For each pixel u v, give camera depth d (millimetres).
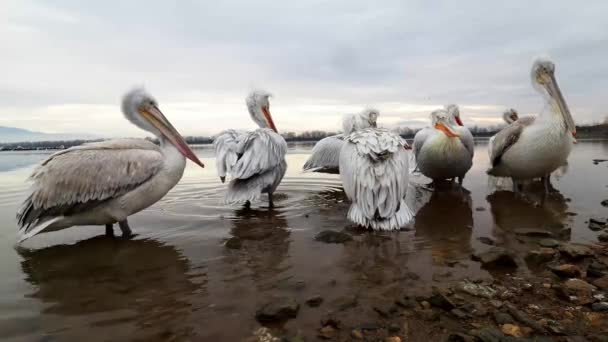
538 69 2166
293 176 3467
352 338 922
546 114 2127
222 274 1312
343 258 1424
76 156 1677
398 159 1837
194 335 948
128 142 1814
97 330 987
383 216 1757
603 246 1433
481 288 1137
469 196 2422
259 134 2250
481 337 891
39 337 961
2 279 1318
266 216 2062
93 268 1402
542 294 1106
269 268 1351
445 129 2479
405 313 1027
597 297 1064
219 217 2061
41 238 1772
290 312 1018
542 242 1484
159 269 1377
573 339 888
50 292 1214
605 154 4641
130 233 1795
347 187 1941
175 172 1839
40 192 1633
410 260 1382
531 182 2801
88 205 1668
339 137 3010
